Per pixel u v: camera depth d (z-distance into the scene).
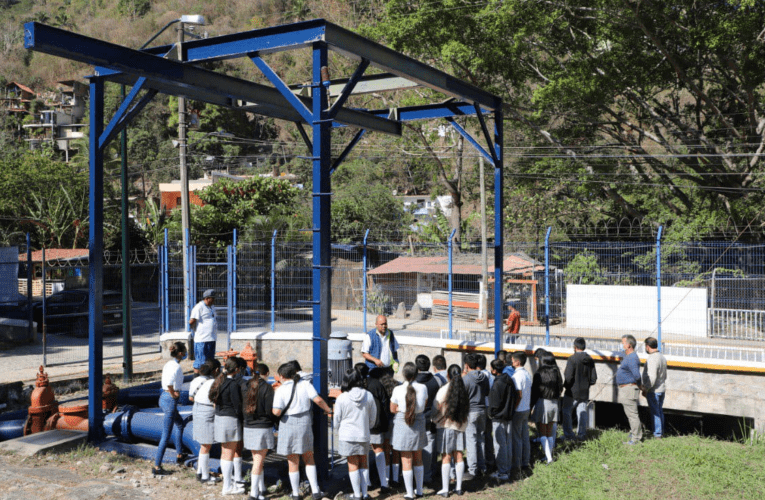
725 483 8.77
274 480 8.40
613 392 13.00
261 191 38.12
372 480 8.89
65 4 159.75
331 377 10.80
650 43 27.11
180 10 132.25
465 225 40.75
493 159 13.13
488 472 9.31
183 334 18.09
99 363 9.56
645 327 17.80
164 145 76.88
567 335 16.64
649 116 31.22
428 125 38.38
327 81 8.47
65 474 8.05
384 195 43.78
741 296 17.78
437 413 8.38
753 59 24.45
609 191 32.22
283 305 20.36
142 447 9.31
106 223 40.56
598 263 21.06
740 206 26.58
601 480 8.84
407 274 24.45
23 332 21.48
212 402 7.93
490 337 15.59
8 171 40.62
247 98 11.45
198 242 36.19
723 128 30.08
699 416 14.38
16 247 21.98
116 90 73.56
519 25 26.52
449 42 26.95
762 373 11.84
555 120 32.94
